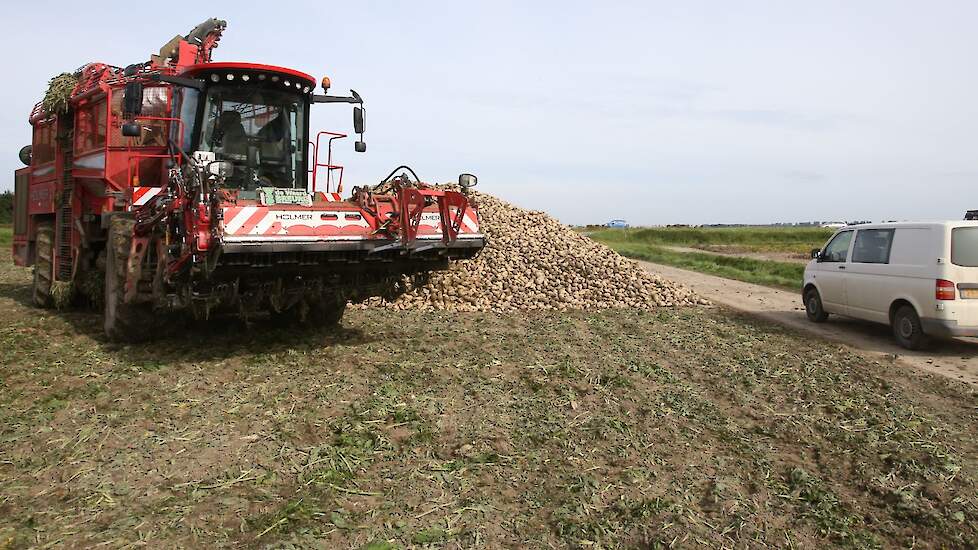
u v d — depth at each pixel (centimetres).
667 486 462
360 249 721
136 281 766
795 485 472
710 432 575
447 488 445
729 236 5353
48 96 1072
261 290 708
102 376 668
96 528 378
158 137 882
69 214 1066
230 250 636
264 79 828
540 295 1255
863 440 559
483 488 448
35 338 846
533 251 1418
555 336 959
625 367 770
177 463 467
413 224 728
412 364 750
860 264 1079
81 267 1040
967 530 411
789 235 5350
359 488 440
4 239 2930
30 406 577
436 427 551
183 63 988
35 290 1138
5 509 399
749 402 662
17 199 1305
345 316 1061
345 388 646
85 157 991
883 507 445
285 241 676
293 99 858
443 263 809
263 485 437
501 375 721
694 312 1264
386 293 803
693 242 5091
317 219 702
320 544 368
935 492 457
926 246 947
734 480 477
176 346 802
